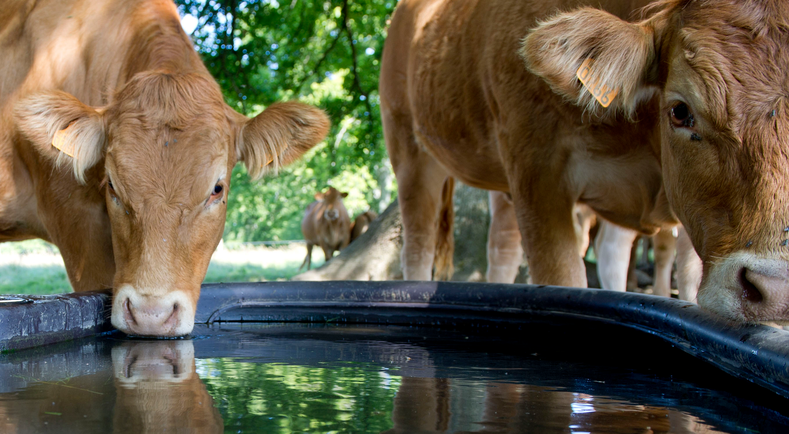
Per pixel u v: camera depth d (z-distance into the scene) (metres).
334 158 19.72
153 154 3.01
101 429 1.44
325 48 14.19
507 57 3.81
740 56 2.17
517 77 3.73
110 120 3.17
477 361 2.33
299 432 1.43
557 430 1.49
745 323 2.03
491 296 3.19
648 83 2.69
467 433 1.45
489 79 4.06
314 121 3.45
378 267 8.59
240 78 11.34
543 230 3.71
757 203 2.04
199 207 3.05
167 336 2.86
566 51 2.58
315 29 13.20
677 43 2.43
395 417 1.56
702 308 2.26
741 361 1.91
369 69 13.66
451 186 6.19
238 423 1.49
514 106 3.77
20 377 2.00
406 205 5.92
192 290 2.99
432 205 5.95
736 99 2.13
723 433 1.50
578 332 2.91
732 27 2.24
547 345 2.69
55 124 3.16
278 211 37.22
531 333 3.04
